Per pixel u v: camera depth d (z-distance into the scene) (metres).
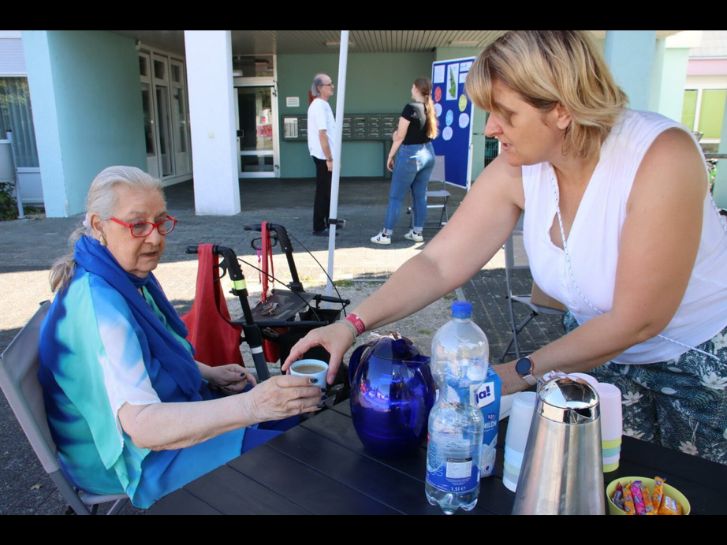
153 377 1.90
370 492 1.34
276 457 1.48
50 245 7.86
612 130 1.45
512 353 4.37
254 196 12.33
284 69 15.13
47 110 9.52
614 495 1.27
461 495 1.26
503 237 1.83
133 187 1.91
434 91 10.40
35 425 1.73
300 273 6.27
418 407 1.41
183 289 5.81
